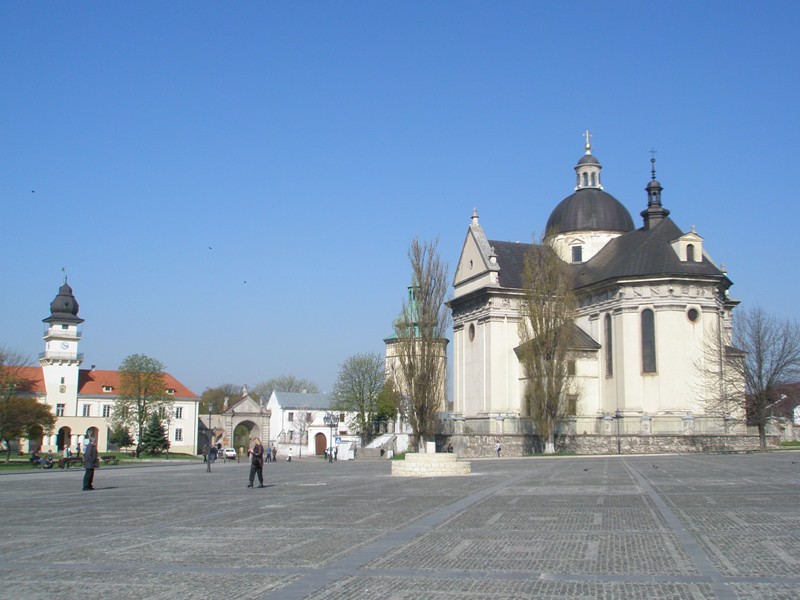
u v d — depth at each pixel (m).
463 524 20.69
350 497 30.36
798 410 106.56
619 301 83.69
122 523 22.28
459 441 82.38
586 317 89.50
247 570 14.48
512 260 95.38
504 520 21.44
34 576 14.23
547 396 77.88
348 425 148.88
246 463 89.94
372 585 13.03
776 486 31.14
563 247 99.56
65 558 16.09
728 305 92.06
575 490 31.16
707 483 33.31
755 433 81.50
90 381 143.38
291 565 14.92
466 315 95.81
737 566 14.25
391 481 40.97
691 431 78.56
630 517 21.59
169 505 28.09
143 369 128.75
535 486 33.84
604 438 77.75
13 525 22.11
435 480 40.66
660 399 80.62
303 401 178.38
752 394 77.56
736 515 21.55
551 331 78.56
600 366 86.69
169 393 142.25
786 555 15.27
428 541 17.70
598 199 100.88
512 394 89.88
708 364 79.88
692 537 17.70
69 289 141.00
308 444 155.88
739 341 80.56
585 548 16.45
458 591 12.52
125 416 128.38
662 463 52.81
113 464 82.50
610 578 13.38
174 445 144.12
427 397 77.50
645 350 82.00
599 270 92.94
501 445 79.31
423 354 77.56
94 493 35.72
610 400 84.69
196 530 20.34
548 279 79.94
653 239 86.12
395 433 116.19
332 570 14.34
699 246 83.50
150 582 13.54
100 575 14.22
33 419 96.62
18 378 118.19
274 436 175.75
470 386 94.12
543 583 13.05
